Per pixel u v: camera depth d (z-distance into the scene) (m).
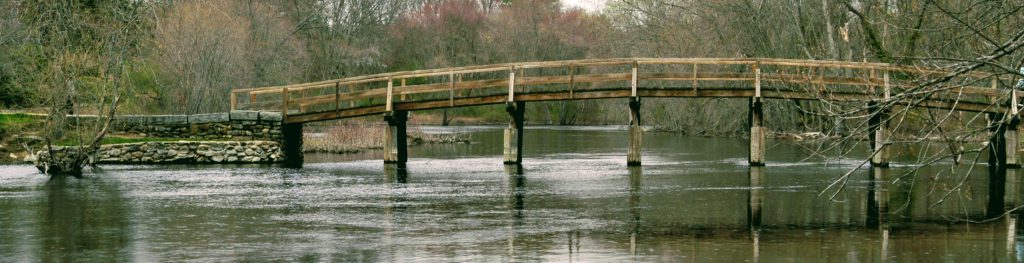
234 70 44.25
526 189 24.97
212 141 33.88
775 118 50.72
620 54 60.41
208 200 22.62
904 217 19.38
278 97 49.34
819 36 45.75
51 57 32.53
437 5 81.81
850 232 17.52
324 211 20.59
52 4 33.19
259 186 25.88
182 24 42.84
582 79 31.48
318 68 63.75
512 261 14.87
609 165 33.25
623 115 66.06
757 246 16.08
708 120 56.47
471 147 46.22
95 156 30.70
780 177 28.20
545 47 77.12
